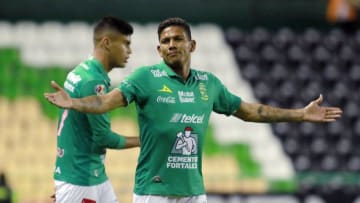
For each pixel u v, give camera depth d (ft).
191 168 71.41
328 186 163.32
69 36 215.51
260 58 220.84
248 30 226.99
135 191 72.28
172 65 71.67
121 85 70.49
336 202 154.61
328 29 231.30
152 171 71.10
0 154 180.96
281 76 218.38
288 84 216.95
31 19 217.77
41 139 188.55
